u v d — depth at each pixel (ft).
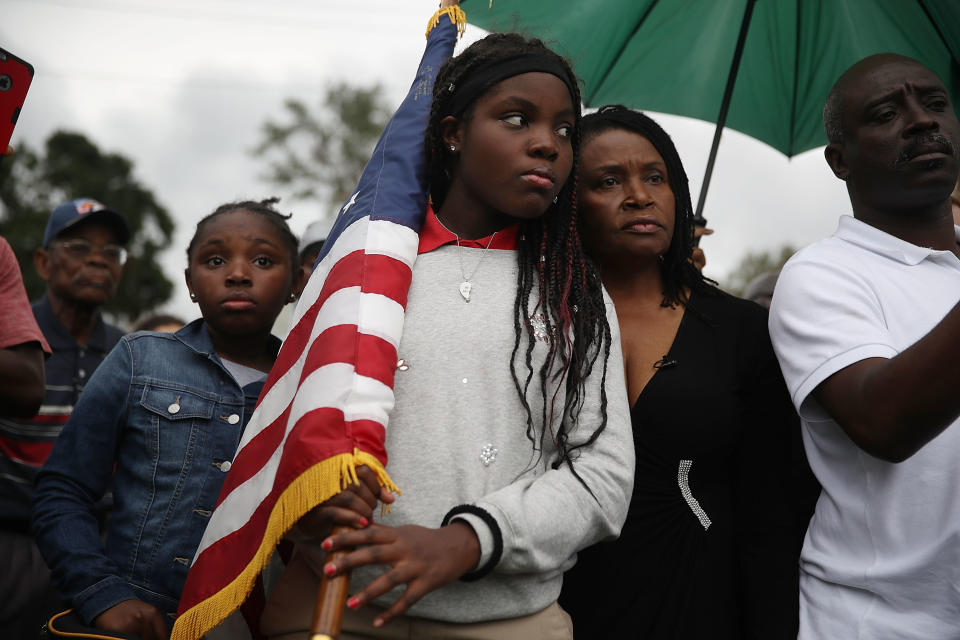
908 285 7.26
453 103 6.99
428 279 6.76
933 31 10.36
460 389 6.38
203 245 8.99
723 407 7.61
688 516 7.50
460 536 5.65
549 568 6.00
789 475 7.88
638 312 8.21
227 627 7.97
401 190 6.95
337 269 6.56
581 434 6.54
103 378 8.37
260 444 6.50
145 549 7.93
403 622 6.08
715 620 7.38
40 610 10.56
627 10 10.64
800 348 7.13
